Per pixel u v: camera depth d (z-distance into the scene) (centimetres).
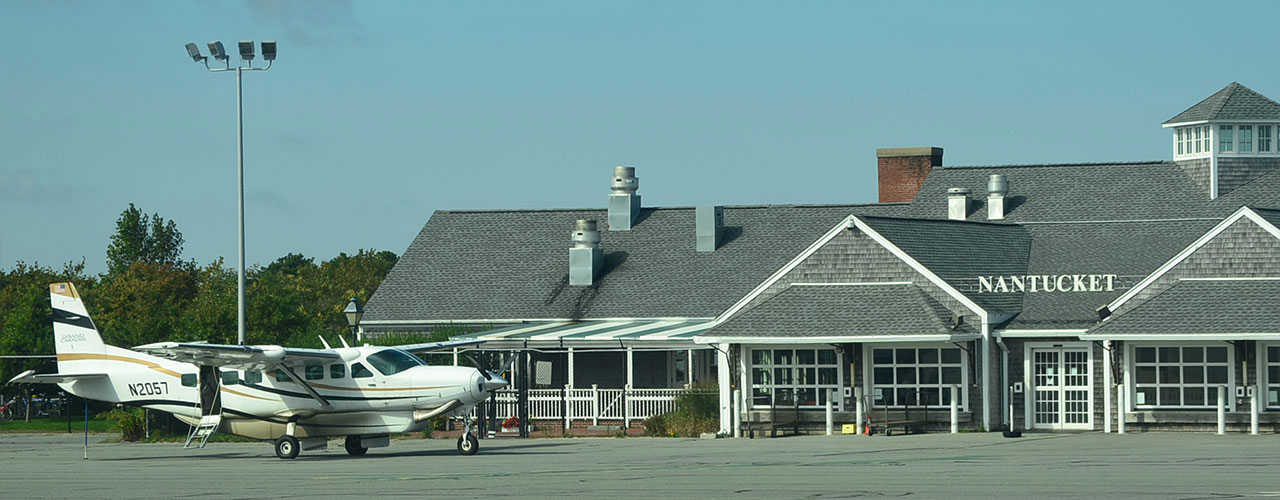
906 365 6122
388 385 5244
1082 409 6044
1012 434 5553
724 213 8544
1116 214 7150
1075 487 3353
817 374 6212
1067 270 6544
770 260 8025
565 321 7812
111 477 4338
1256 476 3550
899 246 6225
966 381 6025
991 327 6066
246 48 7394
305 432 5312
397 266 8450
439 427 6838
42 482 4166
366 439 5353
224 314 8644
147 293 12019
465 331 7888
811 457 4622
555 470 4253
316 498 3491
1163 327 5628
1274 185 7088
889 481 3612
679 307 7750
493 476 4062
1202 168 7212
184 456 5472
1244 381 5669
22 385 9700
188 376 5488
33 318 9588
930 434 5919
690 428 6325
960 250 6475
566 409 6912
